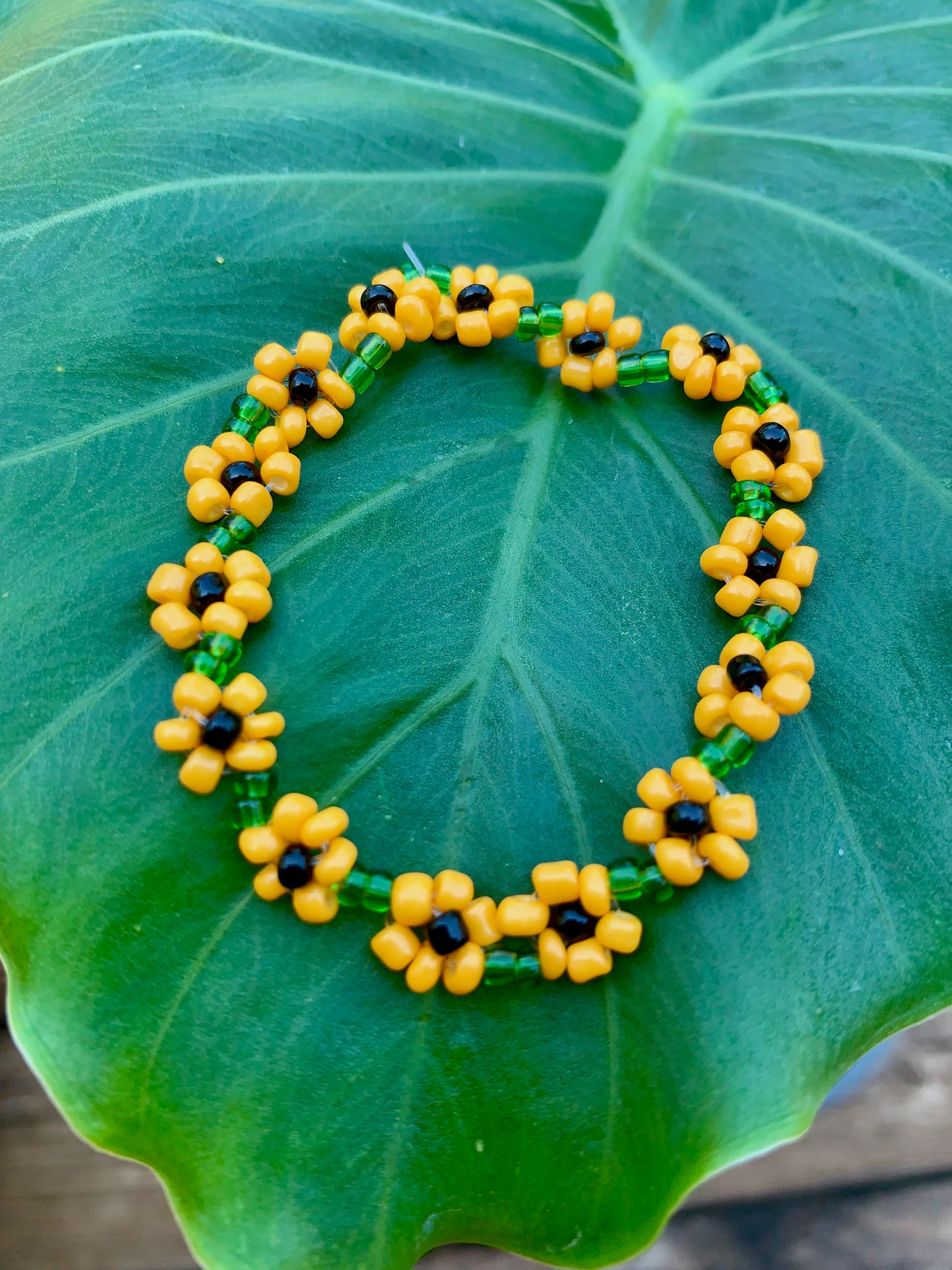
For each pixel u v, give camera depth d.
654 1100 0.10
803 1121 0.10
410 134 0.12
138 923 0.10
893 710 0.11
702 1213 0.14
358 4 0.12
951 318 0.12
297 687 0.11
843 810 0.11
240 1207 0.10
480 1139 0.10
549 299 0.12
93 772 0.10
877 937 0.10
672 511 0.11
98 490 0.11
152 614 0.11
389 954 0.10
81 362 0.11
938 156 0.12
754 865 0.10
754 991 0.10
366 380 0.12
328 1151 0.10
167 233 0.11
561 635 0.11
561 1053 0.10
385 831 0.11
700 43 0.13
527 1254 0.10
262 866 0.10
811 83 0.13
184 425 0.11
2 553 0.10
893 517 0.11
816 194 0.12
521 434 0.12
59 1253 0.14
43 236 0.11
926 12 0.13
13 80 0.12
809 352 0.12
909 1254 0.14
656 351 0.12
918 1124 0.15
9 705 0.10
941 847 0.10
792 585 0.11
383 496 0.11
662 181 0.13
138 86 0.12
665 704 0.11
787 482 0.11
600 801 0.11
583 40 0.13
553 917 0.10
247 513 0.11
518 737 0.11
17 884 0.10
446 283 0.12
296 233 0.12
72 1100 0.10
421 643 0.11
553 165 0.12
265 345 0.11
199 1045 0.10
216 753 0.10
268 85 0.12
